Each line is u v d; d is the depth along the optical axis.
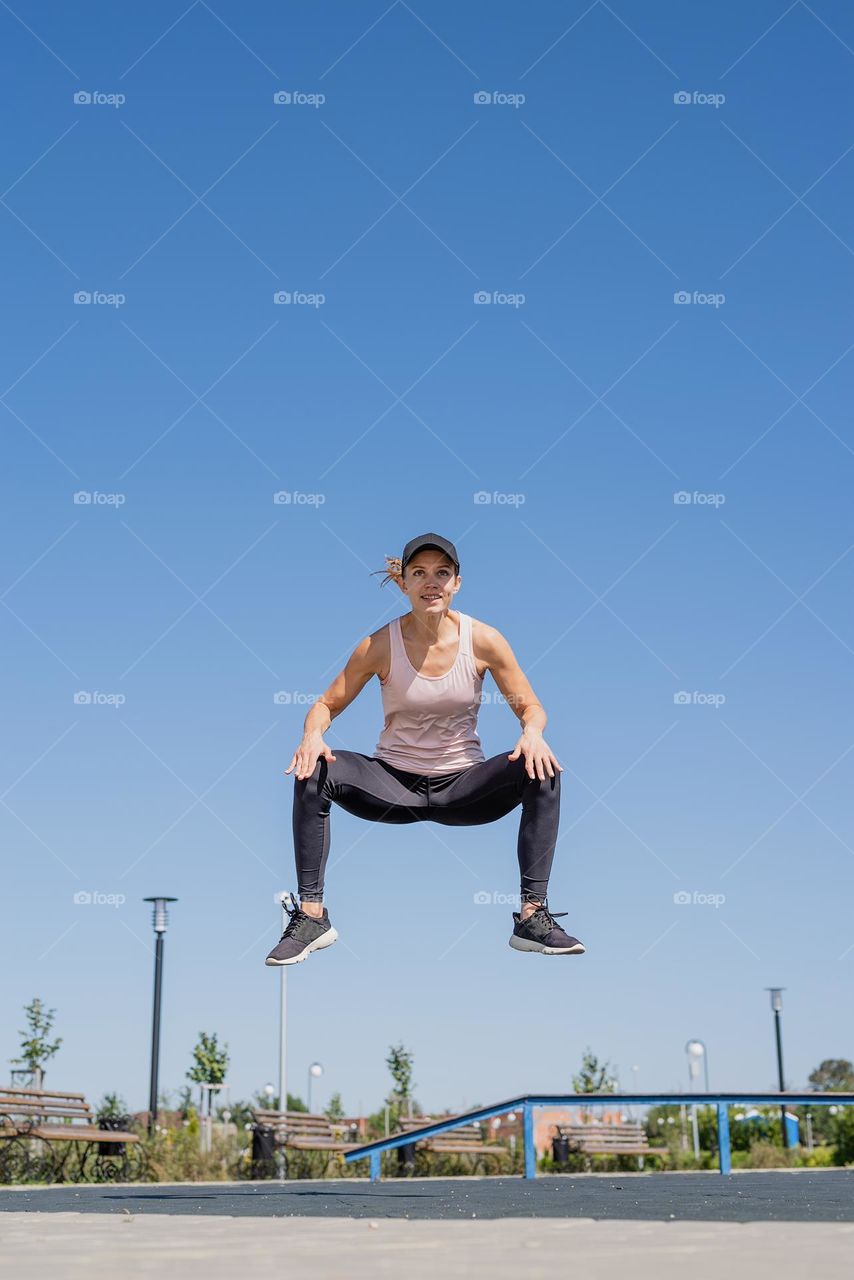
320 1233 3.00
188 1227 3.34
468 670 4.71
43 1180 12.87
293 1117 15.39
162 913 15.33
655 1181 9.10
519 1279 1.96
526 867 4.70
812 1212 3.88
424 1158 16.92
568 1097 10.52
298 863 4.68
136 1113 17.25
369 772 4.73
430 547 4.62
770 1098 9.66
